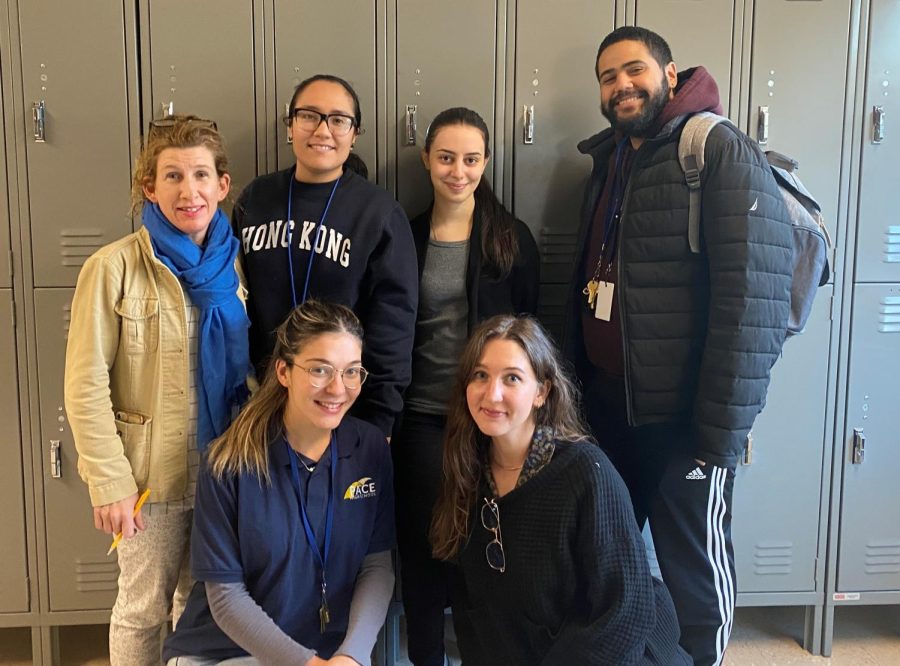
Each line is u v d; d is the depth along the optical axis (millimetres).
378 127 2262
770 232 1691
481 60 2258
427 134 2166
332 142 1878
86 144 2186
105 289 1629
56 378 2236
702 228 1764
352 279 1892
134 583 1755
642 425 1968
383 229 1903
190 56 2188
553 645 1495
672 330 1802
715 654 1873
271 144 2234
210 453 1593
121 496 1645
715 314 1702
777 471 2406
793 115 2311
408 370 1938
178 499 1734
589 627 1445
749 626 2604
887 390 2400
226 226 1747
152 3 2160
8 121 2160
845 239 2346
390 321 1909
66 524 2279
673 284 1795
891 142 2330
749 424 1714
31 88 2152
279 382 1616
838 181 2332
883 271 2361
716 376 1697
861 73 2311
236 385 1780
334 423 1573
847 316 2369
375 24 2223
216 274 1686
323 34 2215
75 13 2143
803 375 2381
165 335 1661
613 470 1503
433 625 1990
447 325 2092
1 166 2172
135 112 2191
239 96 2213
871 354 2387
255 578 1586
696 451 1755
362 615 1616
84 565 2295
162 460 1690
